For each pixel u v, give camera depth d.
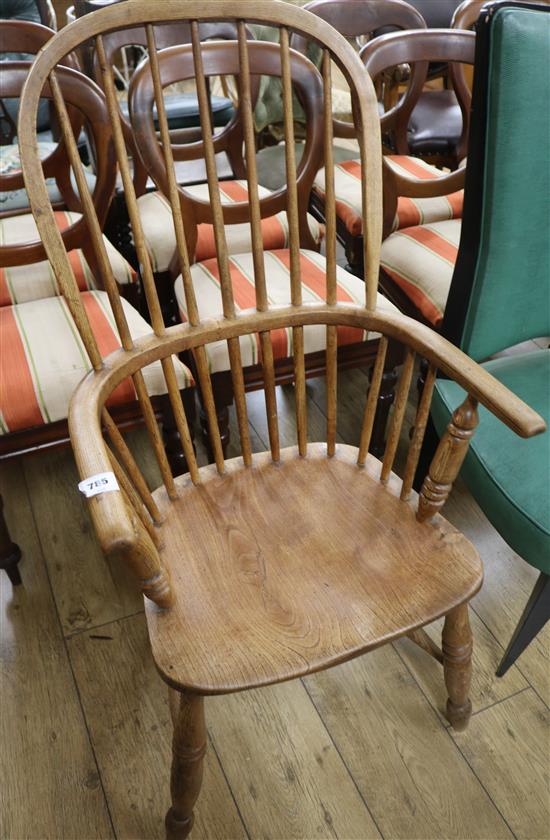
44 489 1.47
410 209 1.60
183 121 2.31
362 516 0.86
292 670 0.67
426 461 1.28
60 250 0.67
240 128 1.52
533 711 1.06
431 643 0.99
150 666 1.12
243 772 0.99
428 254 1.39
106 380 0.73
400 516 0.86
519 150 0.86
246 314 0.84
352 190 1.66
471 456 0.95
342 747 1.01
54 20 2.31
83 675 1.11
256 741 1.02
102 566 1.30
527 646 1.09
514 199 0.90
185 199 1.23
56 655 1.14
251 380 1.21
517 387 1.03
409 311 1.42
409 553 0.80
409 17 1.57
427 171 1.64
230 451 1.56
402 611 0.73
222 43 1.13
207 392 0.87
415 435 0.83
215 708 1.07
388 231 1.50
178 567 0.79
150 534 0.79
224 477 0.94
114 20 0.64
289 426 1.65
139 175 1.67
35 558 1.31
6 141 2.03
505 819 0.93
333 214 0.80
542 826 0.92
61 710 1.06
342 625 0.71
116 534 0.51
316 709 1.06
